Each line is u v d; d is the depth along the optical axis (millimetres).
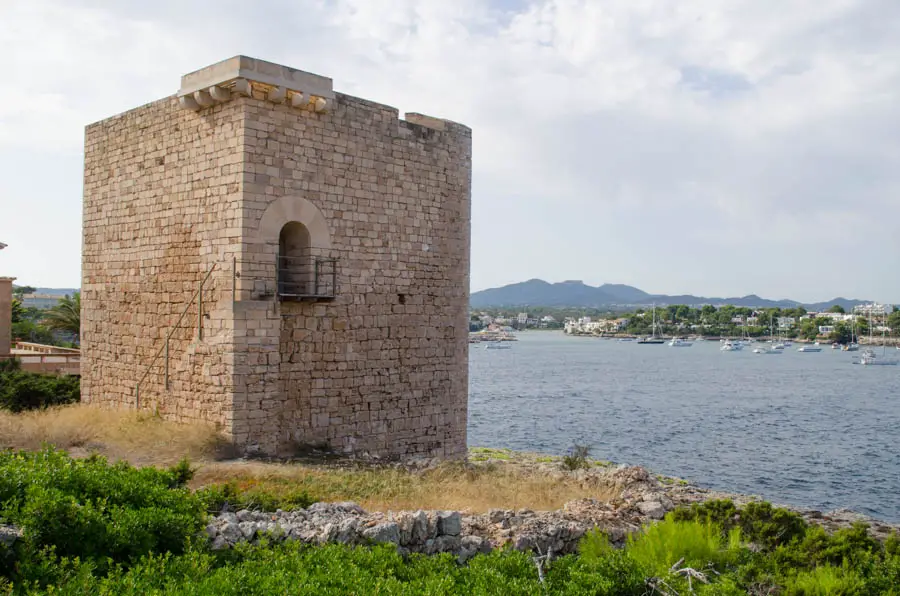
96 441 20266
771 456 47312
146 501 11086
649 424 63406
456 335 26125
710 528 13102
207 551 10172
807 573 11938
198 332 21453
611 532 14023
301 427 21750
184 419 21844
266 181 20797
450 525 12336
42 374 30875
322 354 22234
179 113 22375
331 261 22219
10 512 9445
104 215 25547
